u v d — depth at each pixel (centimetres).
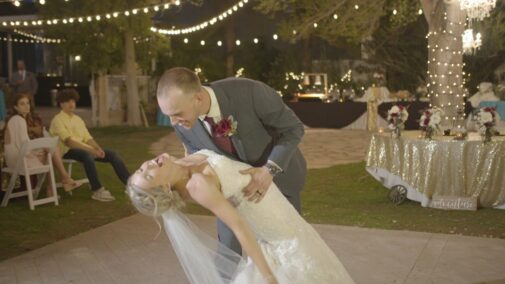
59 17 1641
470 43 899
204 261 290
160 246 566
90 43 1719
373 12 1224
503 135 756
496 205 700
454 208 699
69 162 806
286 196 361
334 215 682
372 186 848
